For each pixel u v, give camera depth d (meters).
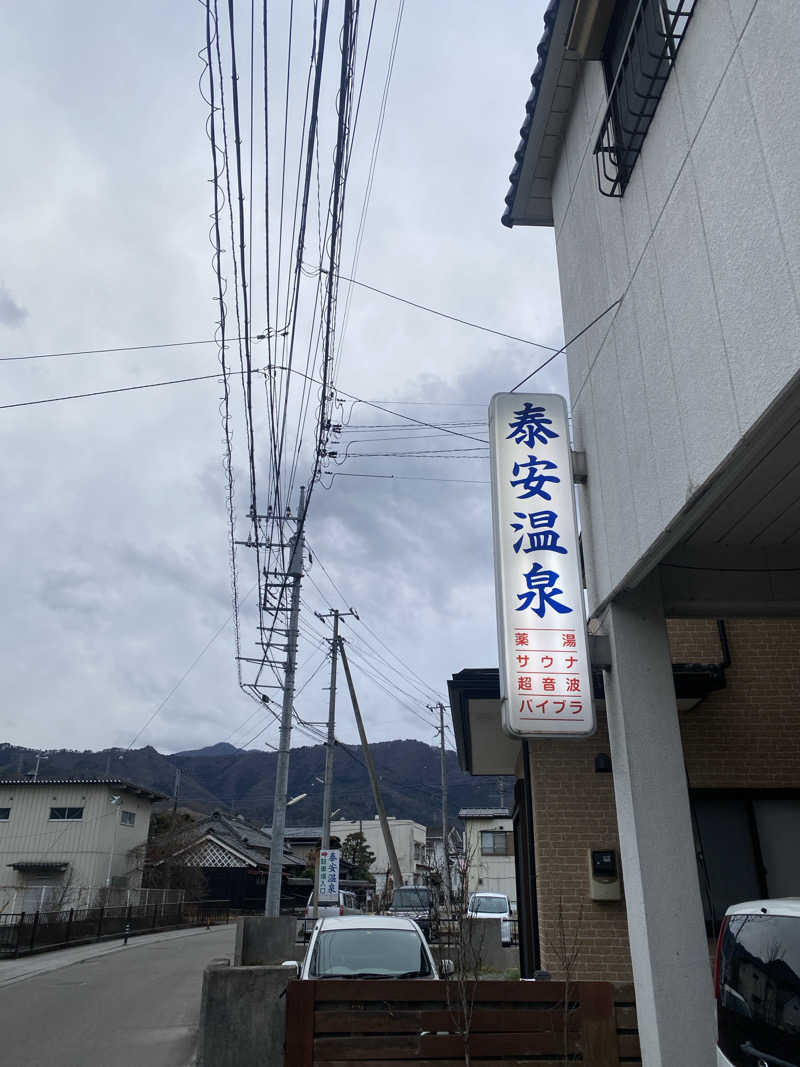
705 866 7.49
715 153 3.93
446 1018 5.09
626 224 5.18
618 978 7.36
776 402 3.32
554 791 8.05
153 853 35.00
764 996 3.52
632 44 5.20
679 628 8.48
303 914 25.33
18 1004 11.71
